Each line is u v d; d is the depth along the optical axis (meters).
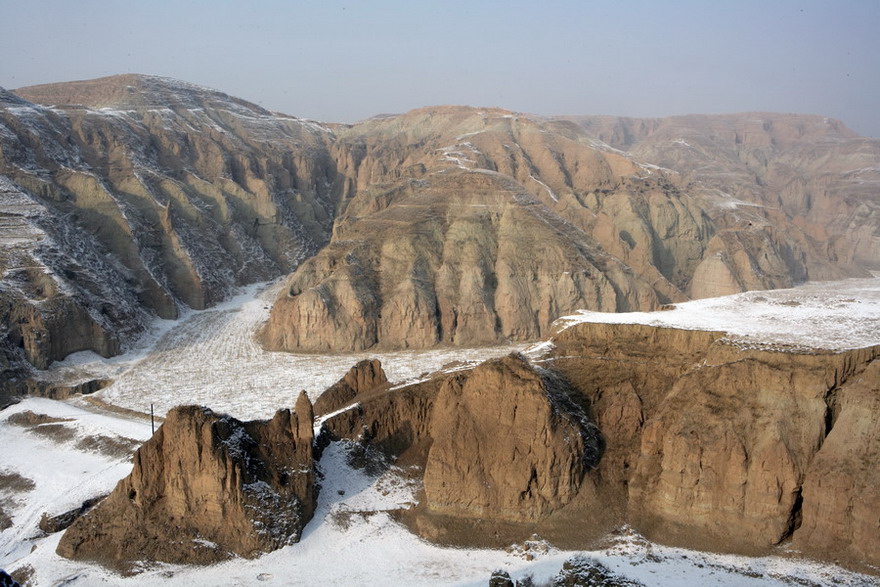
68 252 148.75
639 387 79.00
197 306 178.50
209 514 66.50
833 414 68.38
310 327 146.75
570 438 70.25
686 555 64.38
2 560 72.25
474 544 67.12
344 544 67.38
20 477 90.00
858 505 62.12
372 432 80.12
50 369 127.25
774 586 59.28
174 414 67.69
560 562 63.75
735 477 66.25
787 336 76.19
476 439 70.38
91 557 65.94
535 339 152.62
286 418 73.38
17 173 169.38
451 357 137.50
